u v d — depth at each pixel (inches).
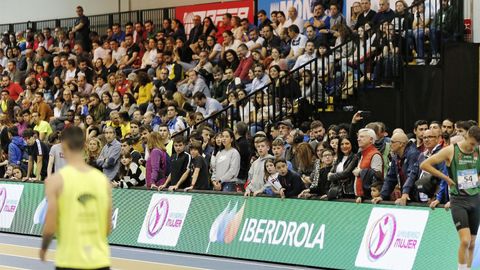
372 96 1089.4
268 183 860.0
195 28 1489.9
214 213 909.8
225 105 1263.5
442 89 1075.9
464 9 1139.9
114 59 1585.9
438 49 1092.5
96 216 473.1
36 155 1194.0
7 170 1220.5
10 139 1318.9
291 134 980.6
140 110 1317.7
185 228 934.4
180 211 944.3
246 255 869.8
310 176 893.8
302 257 820.6
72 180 469.7
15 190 1150.3
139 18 1688.0
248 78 1290.6
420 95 1079.6
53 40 1750.7
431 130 764.6
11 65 1753.2
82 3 1835.6
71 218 466.6
